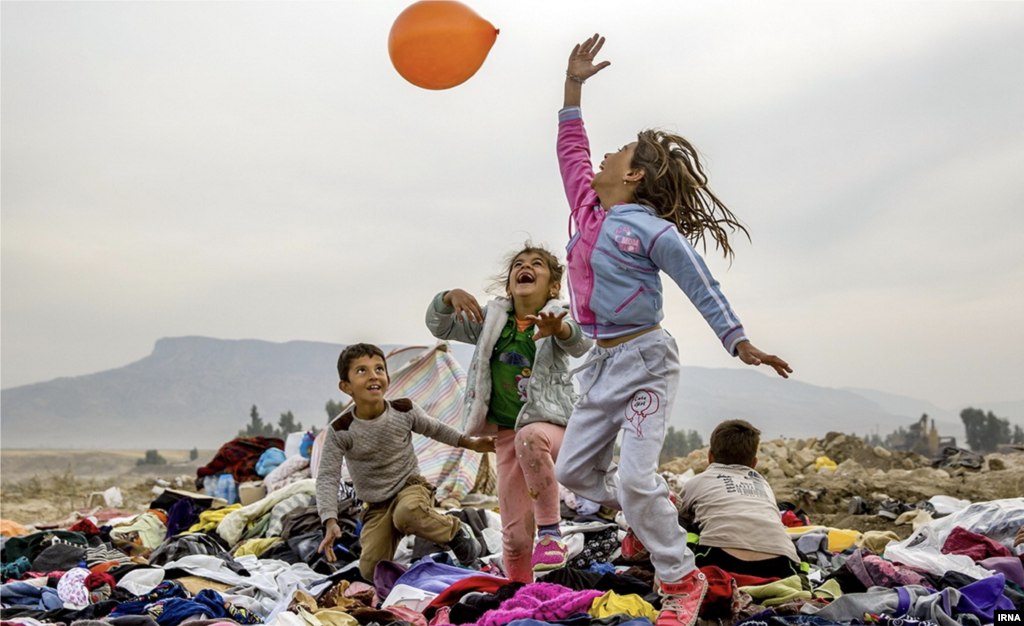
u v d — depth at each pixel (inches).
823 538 231.3
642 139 170.6
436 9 172.6
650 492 154.6
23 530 305.1
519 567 198.2
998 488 370.6
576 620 154.5
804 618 154.9
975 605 163.6
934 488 368.5
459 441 217.5
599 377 165.6
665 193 166.9
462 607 168.9
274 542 259.1
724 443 203.2
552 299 201.0
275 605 187.5
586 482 171.3
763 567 180.1
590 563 226.4
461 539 220.2
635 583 181.0
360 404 213.2
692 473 417.1
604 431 165.3
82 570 202.2
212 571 211.2
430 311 209.0
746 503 188.4
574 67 191.8
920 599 161.6
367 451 213.3
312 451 342.6
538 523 193.2
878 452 476.1
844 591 183.0
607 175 170.7
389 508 214.8
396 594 187.6
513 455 201.8
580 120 190.9
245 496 340.8
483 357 199.3
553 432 189.8
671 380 161.5
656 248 155.5
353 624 166.2
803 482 392.2
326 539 207.8
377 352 214.7
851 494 367.9
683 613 153.2
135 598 191.9
